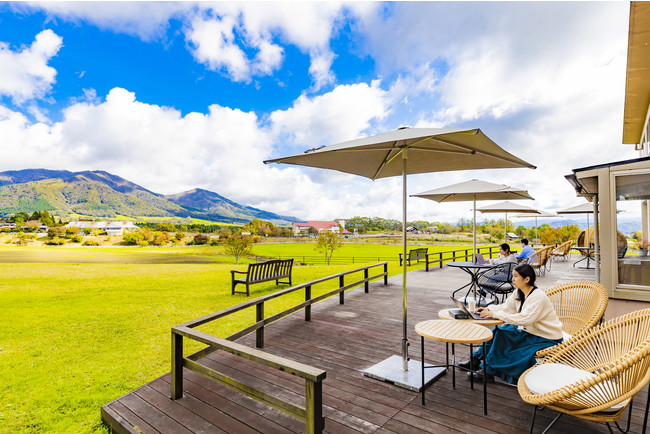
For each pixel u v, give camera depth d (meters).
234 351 2.31
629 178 4.34
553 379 2.19
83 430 2.79
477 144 2.58
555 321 2.71
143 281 12.06
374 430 2.34
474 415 2.50
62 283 11.70
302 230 127.38
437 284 9.03
